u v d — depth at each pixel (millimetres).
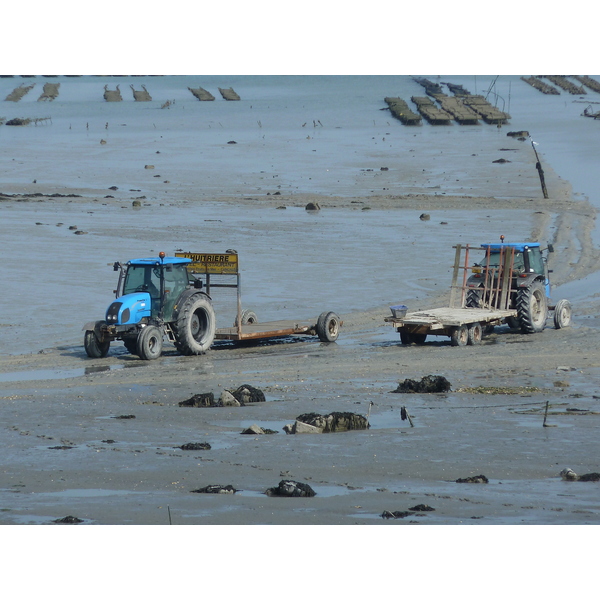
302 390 68812
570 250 160500
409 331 91688
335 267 141125
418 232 176750
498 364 79750
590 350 86625
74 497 41375
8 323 100938
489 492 42438
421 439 53344
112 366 81188
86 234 170250
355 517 38156
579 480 44906
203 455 49688
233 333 90938
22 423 58031
